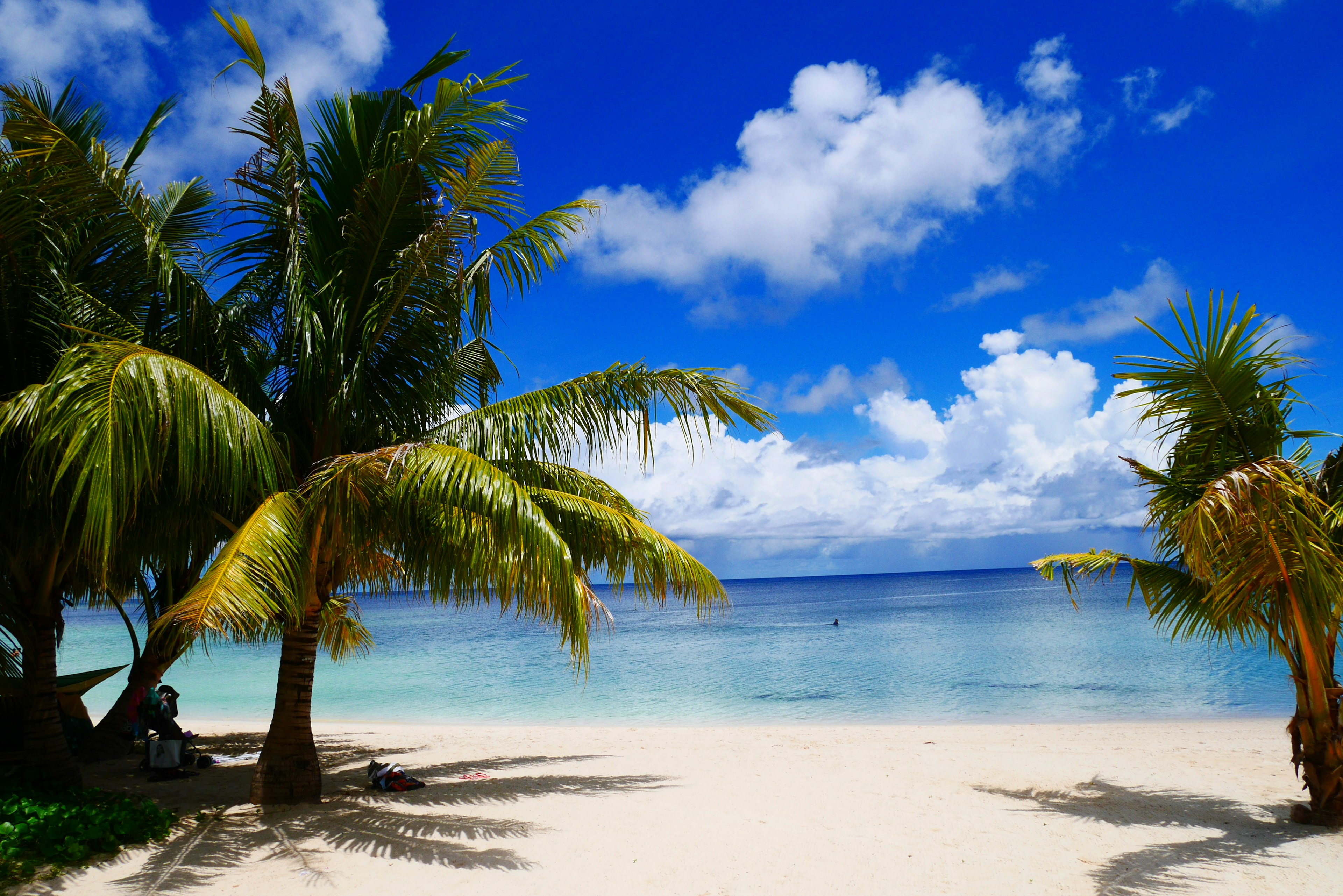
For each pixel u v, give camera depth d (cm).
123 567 802
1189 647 2847
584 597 658
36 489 634
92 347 515
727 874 552
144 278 716
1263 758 1005
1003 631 3916
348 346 759
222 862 567
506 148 732
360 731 1445
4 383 687
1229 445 679
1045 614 5188
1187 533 561
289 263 726
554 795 798
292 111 740
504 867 565
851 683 2214
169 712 924
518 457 725
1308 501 591
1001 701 1820
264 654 3675
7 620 721
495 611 9644
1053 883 526
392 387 786
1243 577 606
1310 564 559
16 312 667
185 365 552
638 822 688
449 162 759
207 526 747
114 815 622
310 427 757
